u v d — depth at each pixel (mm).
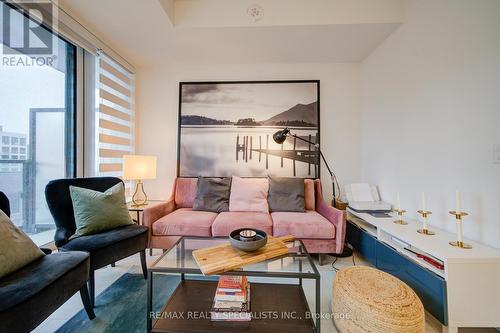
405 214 1982
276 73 2805
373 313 1059
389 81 2205
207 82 2816
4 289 912
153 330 1058
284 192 2436
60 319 1312
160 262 1184
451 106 1523
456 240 1373
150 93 2871
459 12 1454
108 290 1607
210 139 2814
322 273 1885
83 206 1603
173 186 2648
